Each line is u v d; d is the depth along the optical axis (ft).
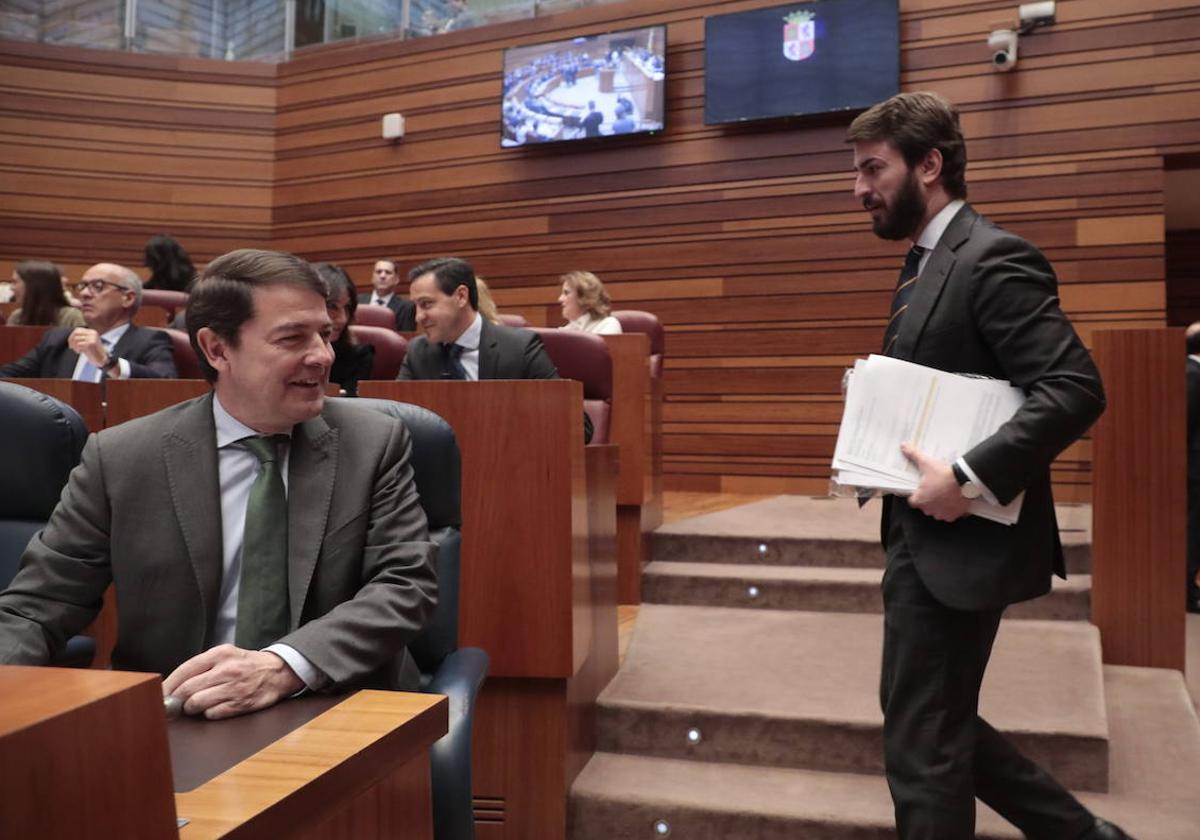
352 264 21.43
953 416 4.73
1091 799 6.54
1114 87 15.67
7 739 1.61
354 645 3.53
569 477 6.35
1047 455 4.51
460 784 3.99
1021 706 7.31
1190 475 12.66
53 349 10.02
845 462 4.80
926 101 5.03
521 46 19.57
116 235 22.17
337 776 2.64
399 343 10.02
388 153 21.13
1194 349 13.17
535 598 6.39
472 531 6.45
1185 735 7.54
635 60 18.42
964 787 4.77
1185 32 15.37
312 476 3.94
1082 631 9.16
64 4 22.26
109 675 1.96
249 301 3.77
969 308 4.82
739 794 6.72
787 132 17.60
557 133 19.03
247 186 22.47
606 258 18.88
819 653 8.89
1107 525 9.27
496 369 9.24
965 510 4.63
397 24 21.27
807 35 17.10
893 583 5.01
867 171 5.13
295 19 22.35
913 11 16.74
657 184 18.51
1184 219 22.75
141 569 3.77
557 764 6.56
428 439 4.72
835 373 17.24
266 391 3.78
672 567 11.18
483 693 6.66
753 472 17.72
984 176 16.26
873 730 7.11
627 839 6.63
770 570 10.95
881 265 17.01
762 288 17.71
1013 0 16.22
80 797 1.75
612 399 10.46
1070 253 15.83
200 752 2.79
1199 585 13.14
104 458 3.88
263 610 3.74
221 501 3.92
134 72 22.34
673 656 8.82
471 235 20.15
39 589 3.76
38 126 21.97
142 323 13.55
